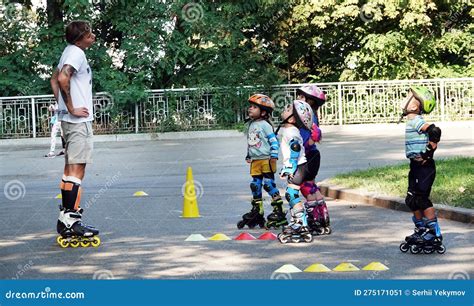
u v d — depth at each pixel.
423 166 9.80
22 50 40.28
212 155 26.27
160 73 40.12
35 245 11.15
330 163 21.95
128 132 38.75
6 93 39.88
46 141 37.81
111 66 40.25
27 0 41.53
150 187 18.05
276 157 12.07
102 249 10.70
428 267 9.02
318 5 41.06
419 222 9.85
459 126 37.84
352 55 42.78
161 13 39.97
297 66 45.88
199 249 10.50
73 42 11.70
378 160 22.27
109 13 40.28
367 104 39.62
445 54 45.25
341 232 11.51
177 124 38.66
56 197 16.83
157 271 9.23
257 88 39.12
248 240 11.12
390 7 40.91
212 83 39.19
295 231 10.84
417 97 9.95
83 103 11.52
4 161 27.42
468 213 11.83
